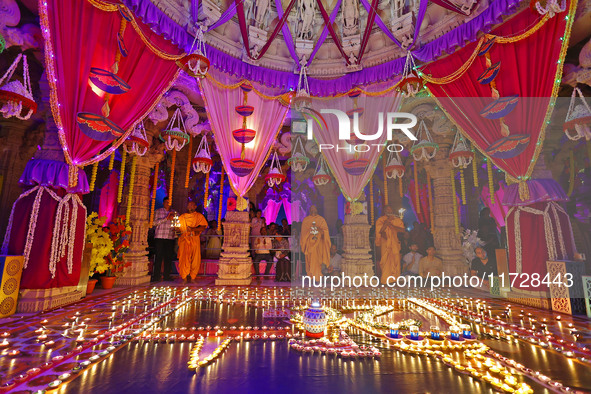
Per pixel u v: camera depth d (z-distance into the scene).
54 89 2.87
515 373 1.73
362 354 2.02
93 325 2.69
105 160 6.97
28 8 3.48
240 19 4.53
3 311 2.92
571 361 1.93
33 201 3.27
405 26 4.81
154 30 3.84
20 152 5.25
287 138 6.55
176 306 3.53
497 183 6.48
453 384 1.61
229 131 4.99
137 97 3.69
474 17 4.04
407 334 2.47
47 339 2.29
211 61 4.68
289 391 1.53
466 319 3.02
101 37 3.24
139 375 1.70
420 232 5.63
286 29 5.07
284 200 10.08
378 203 5.81
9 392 1.44
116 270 4.90
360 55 4.99
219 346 2.18
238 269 5.54
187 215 5.91
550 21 3.34
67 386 1.53
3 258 2.94
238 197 5.24
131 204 5.60
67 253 3.47
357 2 5.24
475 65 4.08
